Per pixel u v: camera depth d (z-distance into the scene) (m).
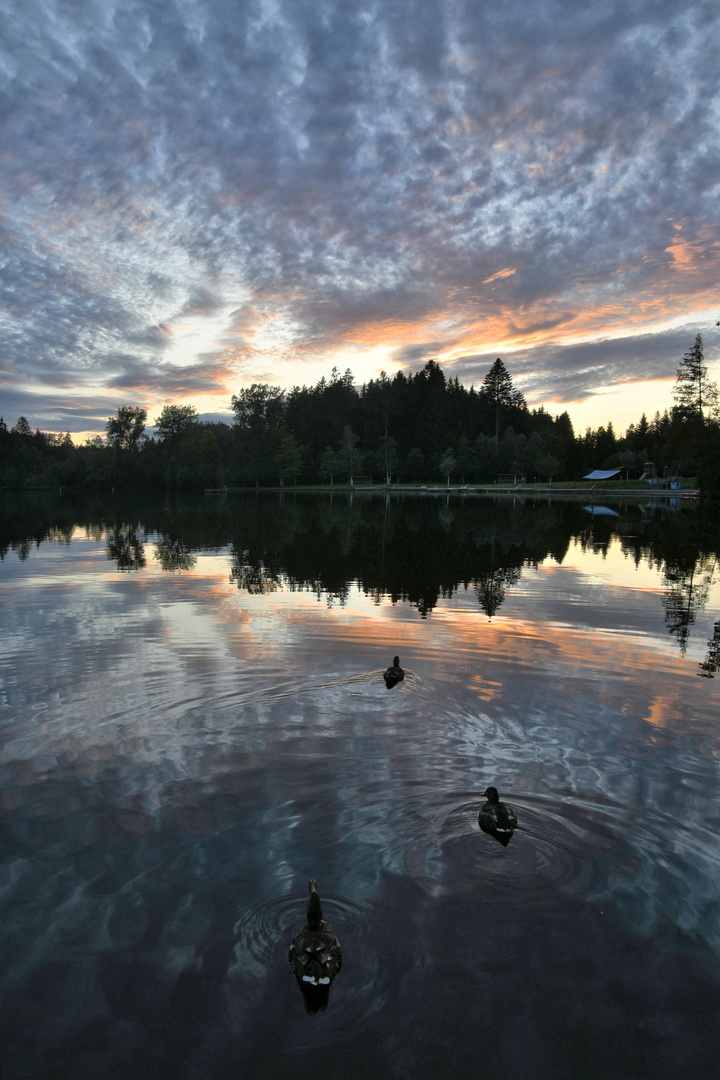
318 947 4.24
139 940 4.63
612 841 5.80
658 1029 3.97
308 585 20.31
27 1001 4.14
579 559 27.36
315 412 190.00
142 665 11.22
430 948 4.54
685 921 4.80
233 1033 3.92
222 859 5.54
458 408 174.75
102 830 5.99
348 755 7.54
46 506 76.50
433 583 20.73
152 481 148.38
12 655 11.88
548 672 10.91
